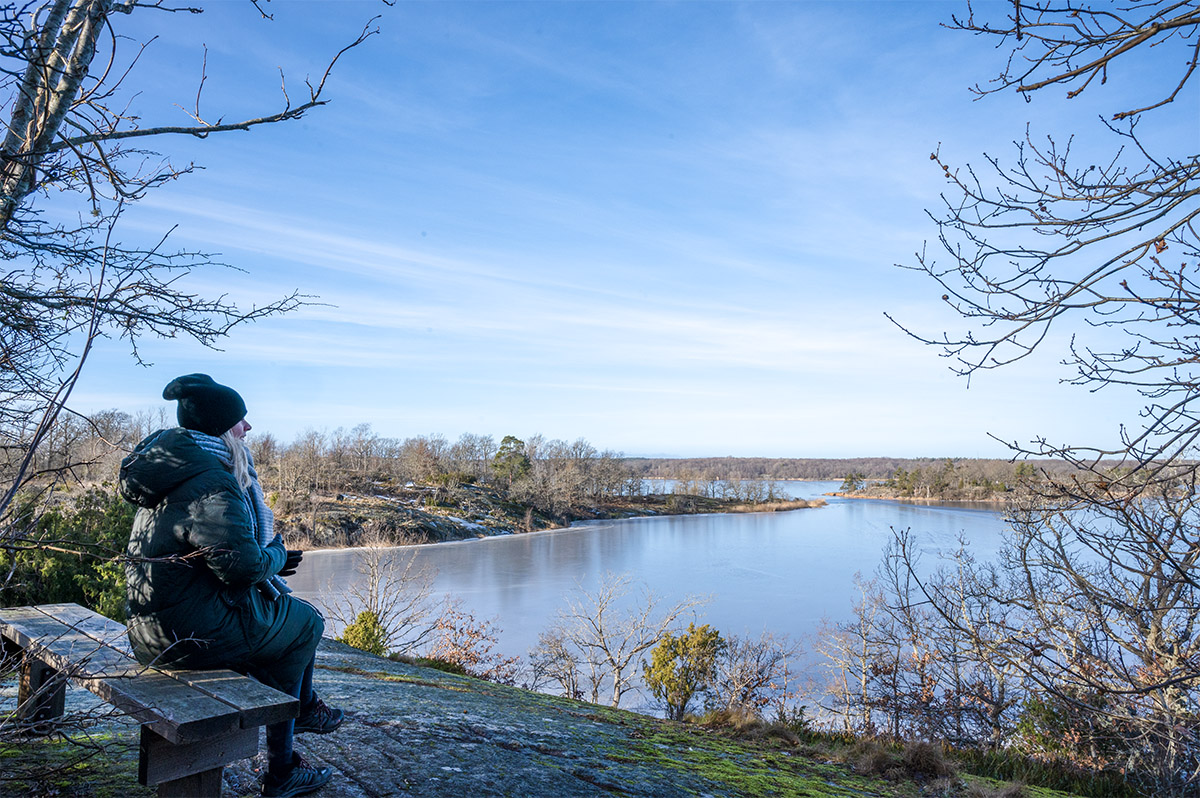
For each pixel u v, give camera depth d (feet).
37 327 10.73
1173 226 11.34
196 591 9.13
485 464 471.62
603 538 270.67
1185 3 10.38
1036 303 12.44
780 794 17.97
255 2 10.99
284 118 11.57
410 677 27.22
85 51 10.55
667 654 73.77
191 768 8.48
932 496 449.89
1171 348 12.58
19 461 9.46
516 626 126.52
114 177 11.03
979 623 29.37
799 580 174.70
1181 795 24.38
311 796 11.51
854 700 66.18
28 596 27.25
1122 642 26.05
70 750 12.12
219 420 9.68
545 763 16.01
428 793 12.63
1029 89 11.63
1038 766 28.86
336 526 238.48
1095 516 20.11
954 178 13.20
